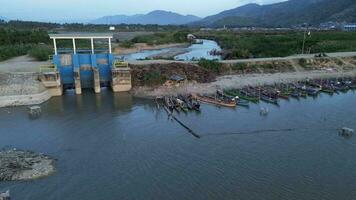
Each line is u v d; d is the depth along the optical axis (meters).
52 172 45.69
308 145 54.28
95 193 41.25
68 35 85.56
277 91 83.00
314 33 193.88
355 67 110.25
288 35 187.25
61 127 62.66
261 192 41.09
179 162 48.69
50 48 125.00
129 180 44.06
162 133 59.62
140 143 55.44
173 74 91.50
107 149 53.25
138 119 66.94
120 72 85.06
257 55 131.88
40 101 77.25
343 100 79.88
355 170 46.28
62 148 53.59
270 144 54.66
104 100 79.88
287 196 40.25
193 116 68.25
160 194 40.88
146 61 102.06
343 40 158.25
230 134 58.84
